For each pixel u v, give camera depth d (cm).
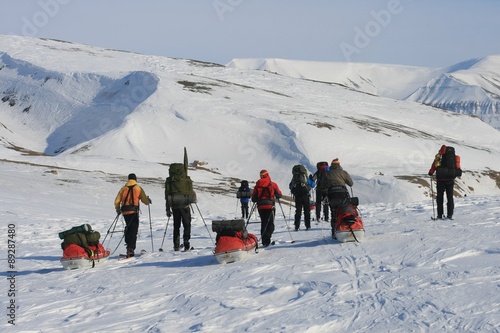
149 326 852
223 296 1006
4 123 15325
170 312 933
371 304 889
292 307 905
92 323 891
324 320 820
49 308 1012
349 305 891
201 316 886
